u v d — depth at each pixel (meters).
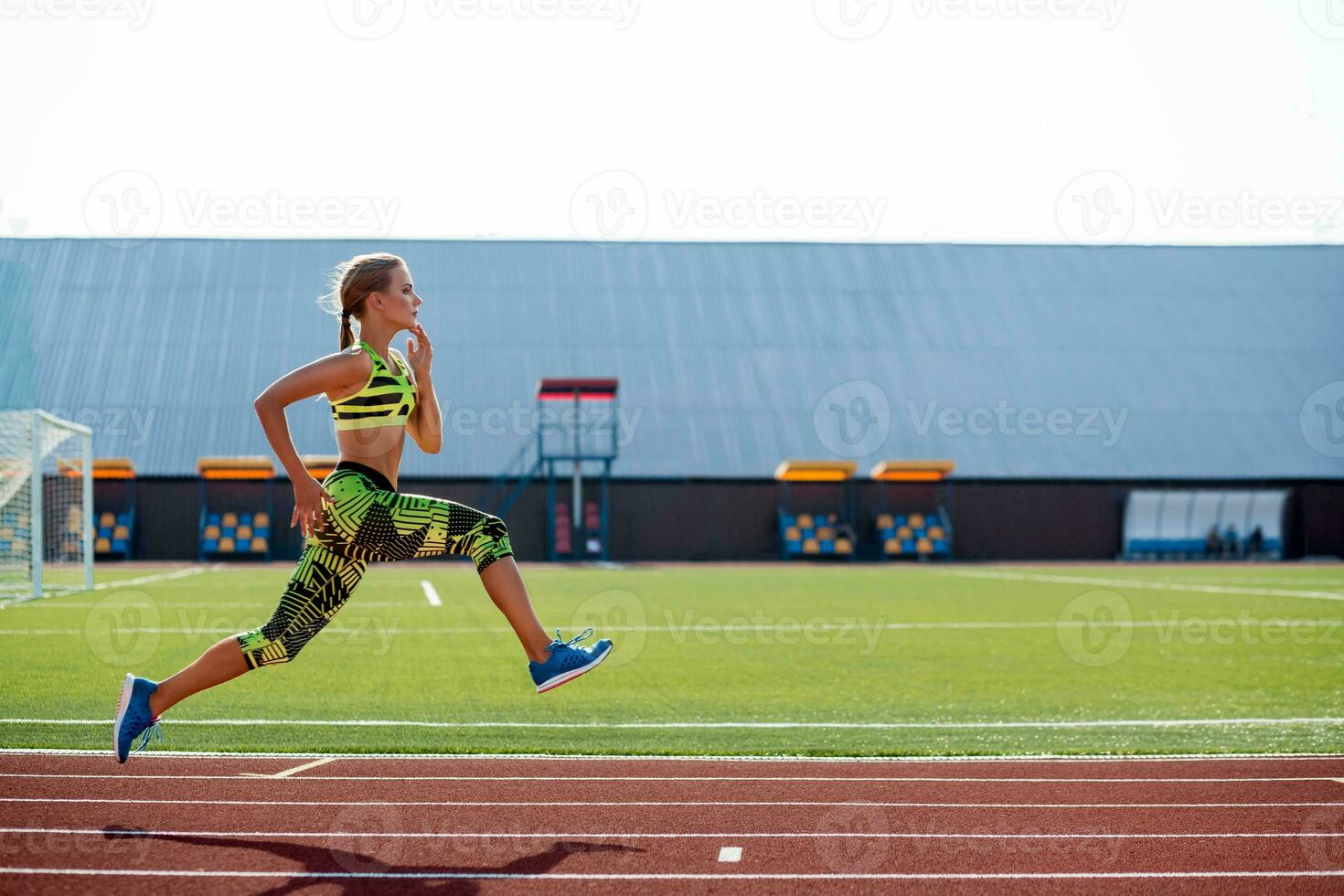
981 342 38.22
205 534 31.55
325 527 3.93
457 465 33.19
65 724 6.27
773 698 7.73
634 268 39.28
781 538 33.91
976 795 4.68
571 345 36.53
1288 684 8.53
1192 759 5.53
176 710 6.92
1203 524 35.53
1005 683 8.53
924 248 41.19
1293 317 39.75
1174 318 39.50
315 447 33.38
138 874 3.46
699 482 33.91
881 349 37.72
